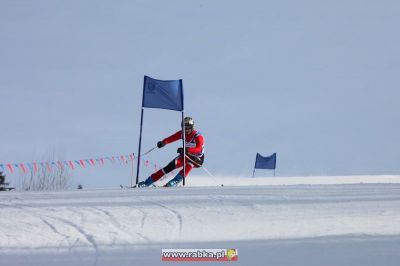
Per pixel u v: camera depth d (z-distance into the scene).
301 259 11.85
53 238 15.09
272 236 14.70
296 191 24.52
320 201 20.66
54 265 12.15
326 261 11.59
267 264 11.53
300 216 17.58
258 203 20.30
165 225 16.70
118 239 14.84
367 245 13.03
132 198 22.53
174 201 21.23
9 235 15.52
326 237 14.25
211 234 15.31
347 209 18.75
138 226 16.59
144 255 12.86
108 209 19.52
